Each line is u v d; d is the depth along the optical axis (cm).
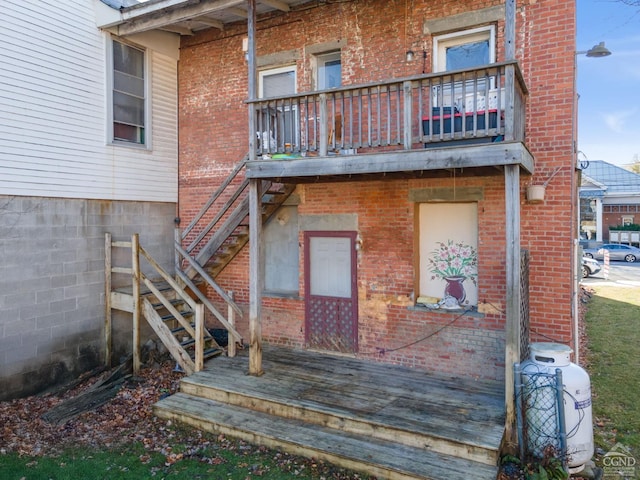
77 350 768
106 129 802
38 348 708
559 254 612
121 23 779
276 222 857
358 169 564
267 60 830
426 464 457
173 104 938
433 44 691
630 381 718
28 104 682
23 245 684
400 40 707
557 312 616
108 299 809
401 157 537
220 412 589
